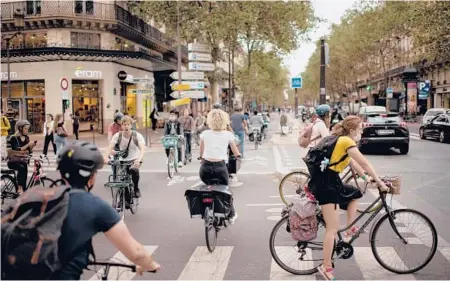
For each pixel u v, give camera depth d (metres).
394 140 19.28
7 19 31.86
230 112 34.44
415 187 11.70
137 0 34.47
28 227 2.44
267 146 24.50
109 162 8.52
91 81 33.28
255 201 10.20
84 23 31.97
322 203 5.22
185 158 16.97
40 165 10.24
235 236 7.41
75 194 2.69
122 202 8.39
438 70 53.16
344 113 47.09
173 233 7.65
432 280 5.41
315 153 5.21
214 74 34.69
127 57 32.47
